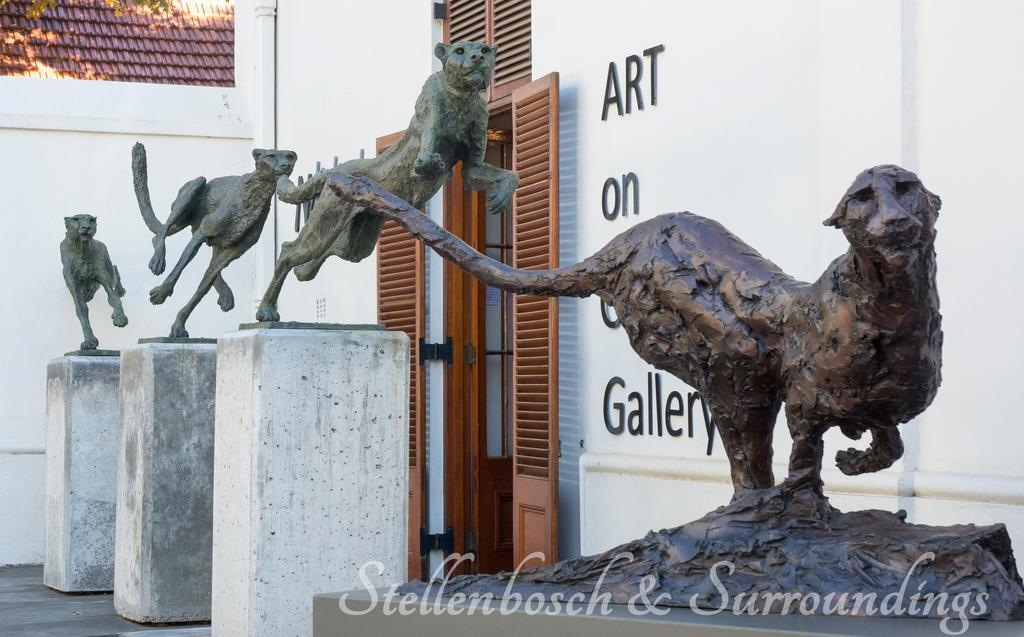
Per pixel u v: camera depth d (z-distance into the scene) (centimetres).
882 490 526
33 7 1341
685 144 668
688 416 658
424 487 902
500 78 846
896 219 296
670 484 664
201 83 1373
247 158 1263
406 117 952
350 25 1048
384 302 948
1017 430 486
